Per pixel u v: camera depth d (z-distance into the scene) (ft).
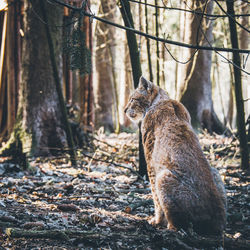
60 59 37.40
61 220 16.74
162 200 14.97
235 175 27.22
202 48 15.57
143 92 17.89
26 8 36.45
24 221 16.39
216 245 14.38
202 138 44.80
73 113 42.57
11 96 41.68
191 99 49.44
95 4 70.28
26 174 27.68
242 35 59.88
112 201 21.29
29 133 36.11
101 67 69.51
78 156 32.78
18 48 41.86
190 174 14.83
